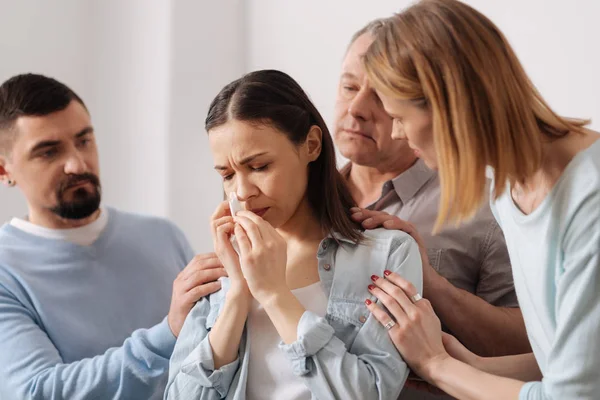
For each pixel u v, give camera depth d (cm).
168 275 198
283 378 127
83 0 288
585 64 194
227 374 128
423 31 115
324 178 140
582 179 110
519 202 122
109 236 193
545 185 116
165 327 161
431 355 127
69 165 181
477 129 112
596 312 107
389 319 128
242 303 130
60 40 284
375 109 159
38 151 180
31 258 185
